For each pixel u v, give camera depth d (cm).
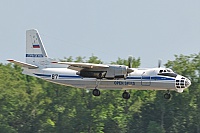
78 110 18850
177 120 19388
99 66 14462
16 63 15162
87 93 19288
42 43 15638
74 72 14950
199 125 19250
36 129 19038
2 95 19325
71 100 19250
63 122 18788
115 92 19250
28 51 15650
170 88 14512
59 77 15038
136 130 19362
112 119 18900
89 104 19225
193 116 19362
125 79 14588
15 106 19262
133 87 14638
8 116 19112
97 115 18738
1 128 18525
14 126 19112
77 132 18700
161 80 14462
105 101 19188
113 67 14525
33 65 15275
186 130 19338
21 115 19200
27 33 15688
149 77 14512
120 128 18900
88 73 14662
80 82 14875
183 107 19400
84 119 18700
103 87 14800
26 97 19388
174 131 19312
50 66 15350
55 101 19338
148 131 18900
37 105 19338
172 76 14488
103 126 18925
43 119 19100
